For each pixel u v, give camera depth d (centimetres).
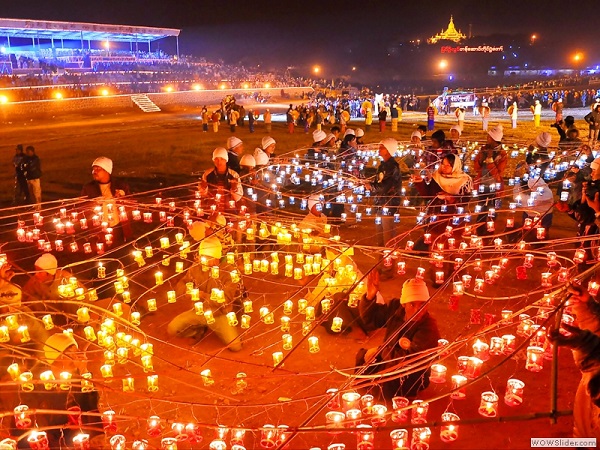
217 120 3747
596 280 810
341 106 4762
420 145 1814
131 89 6419
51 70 6500
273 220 1187
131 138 3450
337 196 1420
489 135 1263
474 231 1186
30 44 7969
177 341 839
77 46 8244
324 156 1742
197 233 955
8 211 1694
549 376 686
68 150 2964
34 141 3372
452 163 1049
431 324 652
